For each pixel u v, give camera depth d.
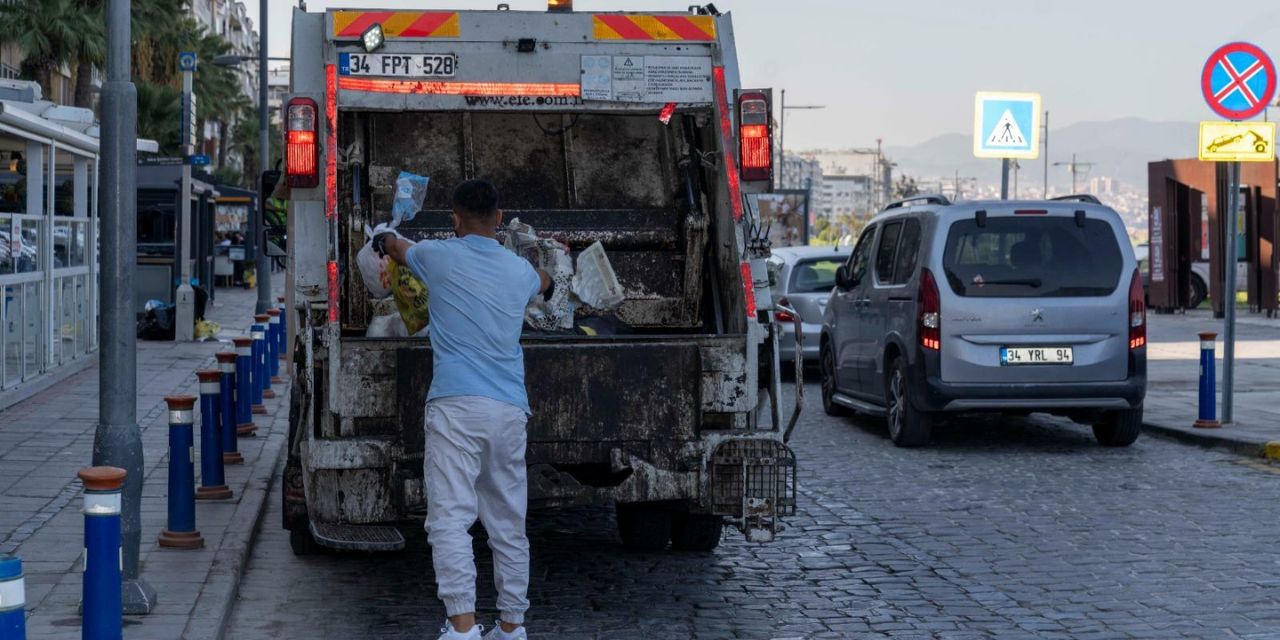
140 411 14.57
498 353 6.14
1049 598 7.45
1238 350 23.55
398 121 8.17
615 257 8.20
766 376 7.31
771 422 7.18
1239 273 36.97
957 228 12.63
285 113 7.00
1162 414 14.84
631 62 7.72
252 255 45.59
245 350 13.15
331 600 7.41
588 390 6.85
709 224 8.02
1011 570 8.12
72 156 18.52
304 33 7.47
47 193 16.78
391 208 8.00
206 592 7.05
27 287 15.80
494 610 7.23
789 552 8.64
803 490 10.83
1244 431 13.34
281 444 12.62
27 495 9.54
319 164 7.02
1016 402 12.52
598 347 6.86
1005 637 6.68
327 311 7.01
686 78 7.75
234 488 10.17
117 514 5.29
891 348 13.37
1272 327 29.19
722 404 7.15
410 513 6.74
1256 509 9.98
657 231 8.19
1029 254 12.63
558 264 7.48
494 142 8.30
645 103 7.72
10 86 15.10
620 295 7.66
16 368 15.34
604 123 8.41
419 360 6.70
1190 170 33.19
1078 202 12.83
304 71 7.42
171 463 8.09
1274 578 7.87
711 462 6.95
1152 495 10.59
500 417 6.07
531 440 6.80
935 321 12.52
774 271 19.23
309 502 6.71
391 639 6.66
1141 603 7.33
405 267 7.01
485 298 6.14
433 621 7.00
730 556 8.54
